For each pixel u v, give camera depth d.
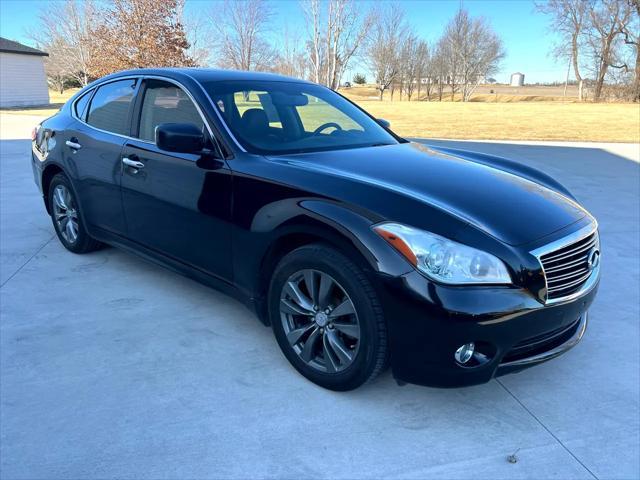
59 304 3.54
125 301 3.61
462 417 2.48
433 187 2.64
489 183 2.85
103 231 4.01
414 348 2.27
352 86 90.56
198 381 2.71
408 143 3.78
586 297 2.55
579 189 7.53
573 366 2.93
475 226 2.32
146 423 2.38
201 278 3.24
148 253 3.62
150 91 3.58
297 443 2.28
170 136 2.87
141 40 27.17
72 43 43.78
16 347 2.98
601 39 44.72
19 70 33.00
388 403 2.57
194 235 3.15
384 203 2.38
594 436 2.36
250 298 2.91
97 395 2.57
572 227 2.56
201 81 3.36
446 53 62.81
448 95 71.12
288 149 3.11
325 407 2.53
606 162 10.06
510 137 14.87
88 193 4.01
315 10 42.53
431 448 2.27
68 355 2.91
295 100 3.66
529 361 2.39
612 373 2.86
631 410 2.54
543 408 2.56
